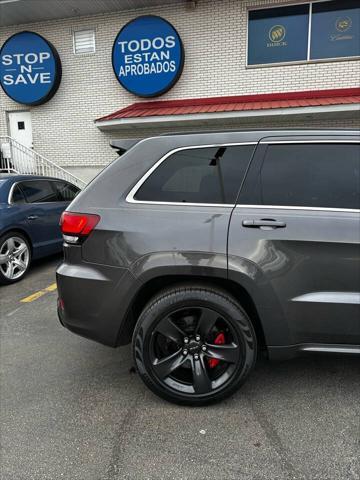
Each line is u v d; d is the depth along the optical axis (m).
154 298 2.30
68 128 11.05
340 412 2.27
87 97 10.77
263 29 9.36
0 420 2.26
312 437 2.06
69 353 3.09
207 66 9.75
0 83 10.91
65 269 2.40
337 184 2.24
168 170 2.39
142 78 9.89
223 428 2.15
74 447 2.03
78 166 11.15
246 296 2.32
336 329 2.19
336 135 2.29
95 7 9.98
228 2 9.35
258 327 2.40
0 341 3.32
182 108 9.13
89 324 2.37
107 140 10.81
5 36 11.11
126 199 2.36
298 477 1.80
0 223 4.75
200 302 2.23
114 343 2.36
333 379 2.62
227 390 2.29
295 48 9.26
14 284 4.99
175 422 2.21
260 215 2.20
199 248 2.20
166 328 2.28
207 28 9.60
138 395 2.50
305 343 2.25
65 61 10.74
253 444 2.02
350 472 1.82
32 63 10.59
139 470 1.87
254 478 1.80
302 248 2.15
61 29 10.62
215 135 2.40
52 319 3.82
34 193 5.56
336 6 8.87
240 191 2.28
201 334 2.28
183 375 2.39
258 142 2.34
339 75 9.05
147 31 9.61
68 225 2.39
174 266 2.20
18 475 1.86
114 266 2.28
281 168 2.29
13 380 2.69
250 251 2.16
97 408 2.36
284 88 9.41
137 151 2.46
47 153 11.30
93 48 10.55
